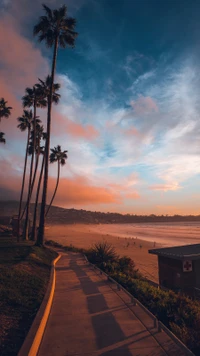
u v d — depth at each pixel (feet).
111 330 23.08
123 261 72.38
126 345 19.97
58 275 52.70
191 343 20.99
